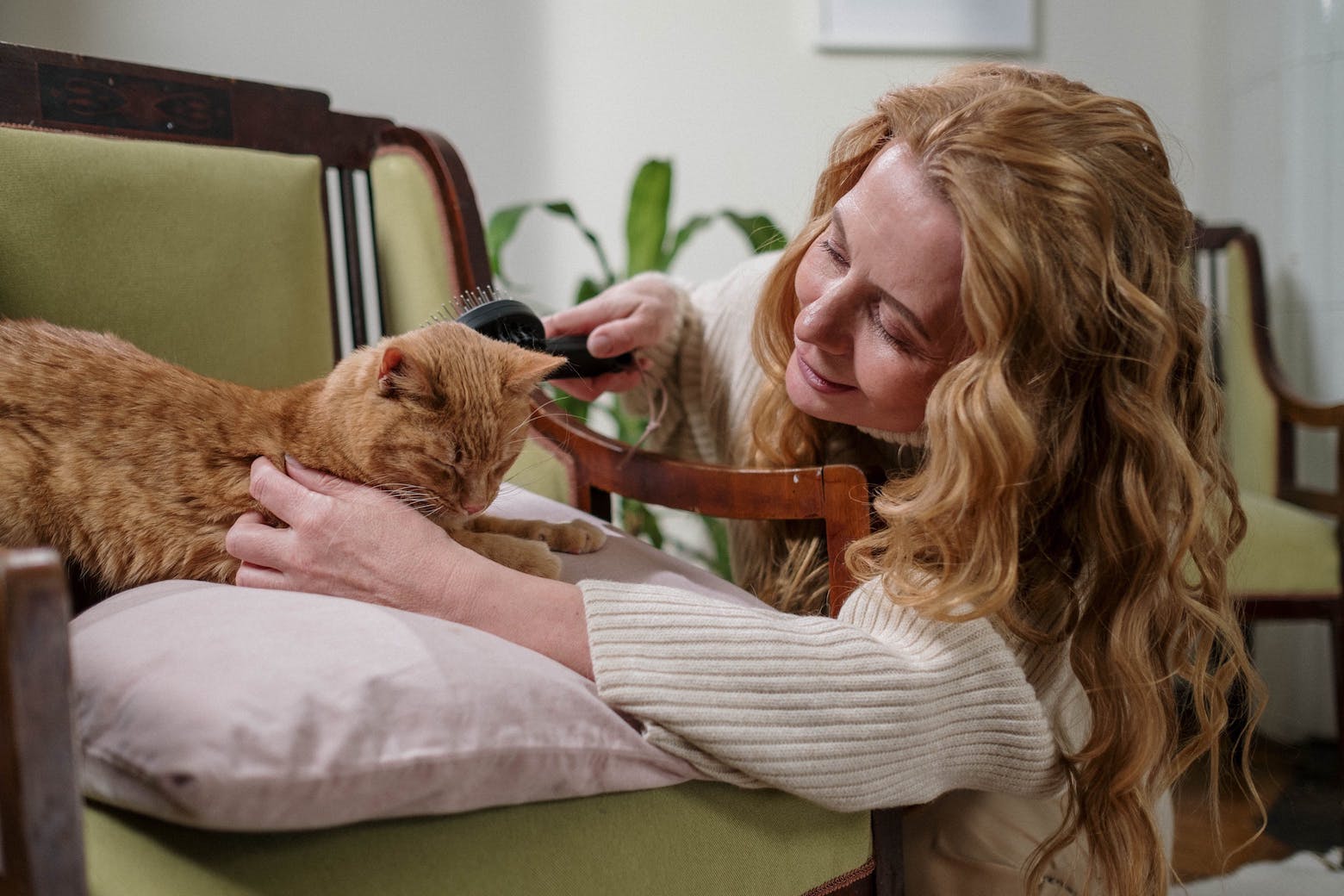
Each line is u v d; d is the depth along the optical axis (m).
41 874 0.43
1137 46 2.51
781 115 2.48
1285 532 1.83
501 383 0.92
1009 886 0.98
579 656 0.73
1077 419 0.81
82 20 2.10
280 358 1.13
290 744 0.53
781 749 0.70
